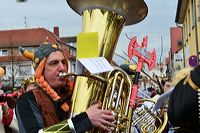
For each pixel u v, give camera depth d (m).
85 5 3.09
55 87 3.21
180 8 27.50
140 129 3.85
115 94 2.88
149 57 3.22
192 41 22.17
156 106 3.26
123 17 3.16
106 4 3.05
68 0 3.16
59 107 3.14
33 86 3.74
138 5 3.13
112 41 3.12
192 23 22.05
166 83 5.66
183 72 3.94
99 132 2.83
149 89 7.27
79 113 2.82
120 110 2.88
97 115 2.75
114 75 2.87
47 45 3.24
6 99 4.31
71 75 2.94
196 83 2.36
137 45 3.21
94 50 2.87
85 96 2.86
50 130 2.79
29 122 2.94
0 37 57.06
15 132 4.34
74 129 2.74
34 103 3.04
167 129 3.74
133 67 3.64
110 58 3.11
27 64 47.19
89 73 2.82
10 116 4.30
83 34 2.89
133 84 2.98
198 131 2.40
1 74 4.66
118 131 2.83
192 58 12.19
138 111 3.87
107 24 3.08
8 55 51.59
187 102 2.37
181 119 2.41
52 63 3.20
